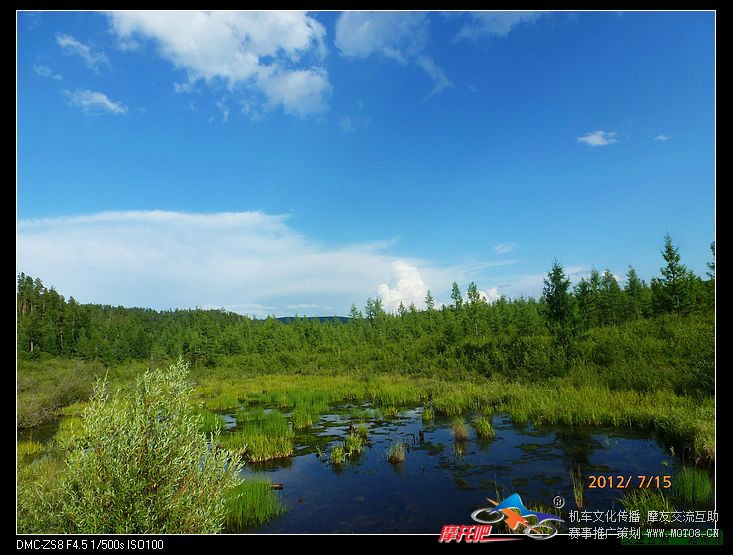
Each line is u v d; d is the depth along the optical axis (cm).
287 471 1227
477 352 3444
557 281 2917
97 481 585
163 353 6731
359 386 2981
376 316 7350
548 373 2550
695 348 2098
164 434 637
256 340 7475
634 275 5794
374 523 866
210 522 652
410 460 1259
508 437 1423
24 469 980
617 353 2453
